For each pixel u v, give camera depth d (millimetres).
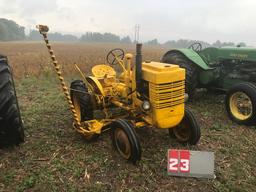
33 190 3502
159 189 3590
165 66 4148
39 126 5293
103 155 4305
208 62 7125
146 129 5219
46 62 14680
